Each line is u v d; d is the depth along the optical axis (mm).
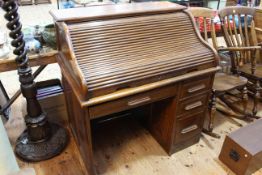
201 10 1830
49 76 2818
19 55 1367
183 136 1679
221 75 1961
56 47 1562
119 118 2078
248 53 2154
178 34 1449
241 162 1513
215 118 2121
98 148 1785
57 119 1998
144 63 1259
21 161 1634
